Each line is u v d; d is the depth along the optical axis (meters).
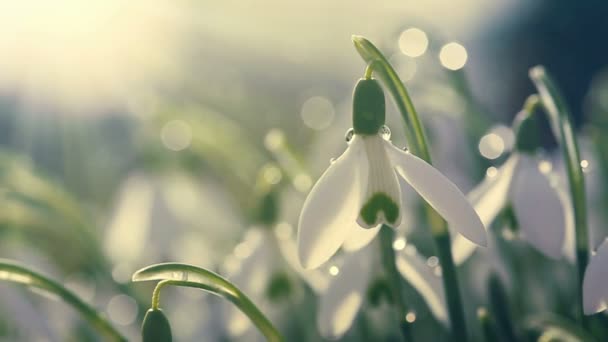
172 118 0.41
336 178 0.27
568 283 0.37
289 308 0.35
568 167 0.28
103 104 0.71
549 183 0.30
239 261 0.33
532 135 0.30
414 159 0.27
